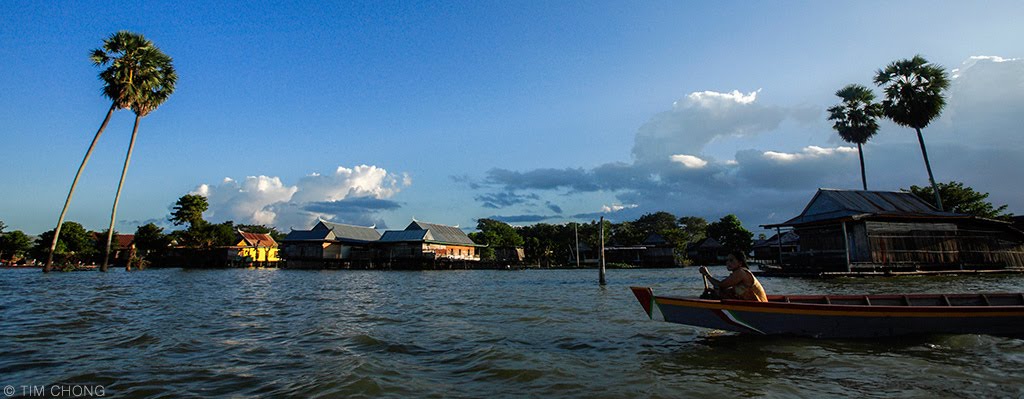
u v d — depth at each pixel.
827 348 7.21
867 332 7.67
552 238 80.19
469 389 5.38
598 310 12.82
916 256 30.22
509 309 13.38
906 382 5.47
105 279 29.64
